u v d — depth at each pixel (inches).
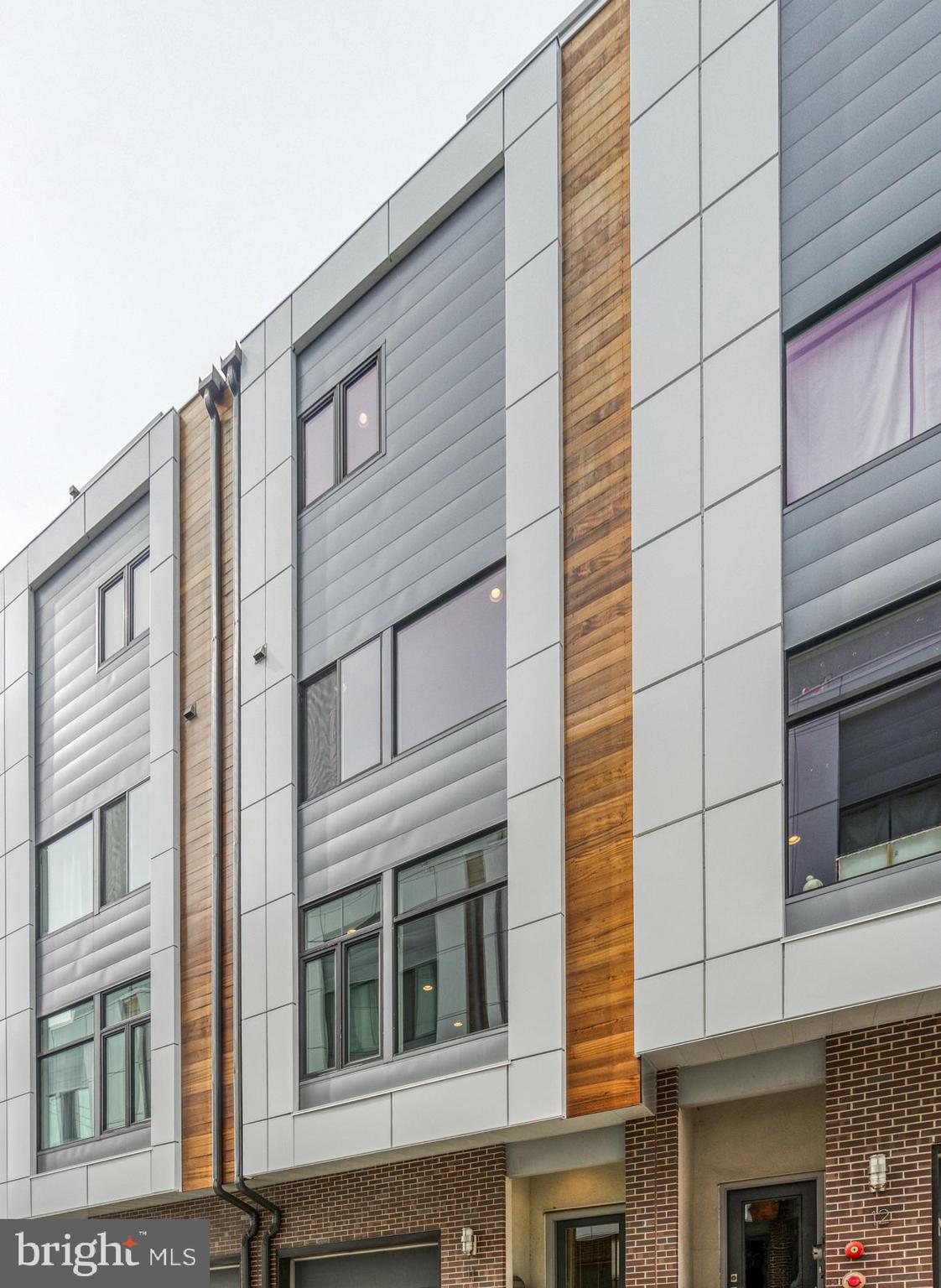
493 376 673.0
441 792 657.6
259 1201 738.8
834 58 524.4
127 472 959.6
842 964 452.8
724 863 501.4
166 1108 797.2
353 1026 690.2
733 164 552.7
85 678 989.8
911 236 484.7
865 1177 453.1
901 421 481.1
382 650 714.2
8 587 1099.3
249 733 796.6
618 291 601.0
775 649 501.7
